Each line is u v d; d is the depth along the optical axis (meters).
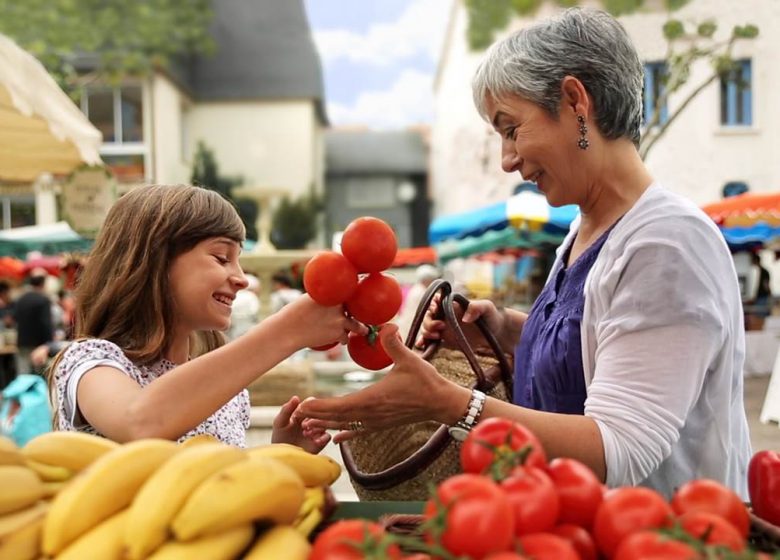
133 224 1.71
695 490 1.08
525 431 1.11
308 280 1.43
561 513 1.03
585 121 1.55
